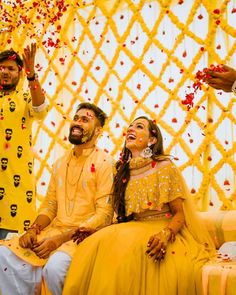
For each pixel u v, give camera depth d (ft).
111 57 11.37
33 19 12.78
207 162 9.72
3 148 9.48
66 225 8.31
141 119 8.31
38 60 12.67
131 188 8.01
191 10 10.08
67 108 12.08
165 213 7.83
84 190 8.41
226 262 7.26
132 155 8.26
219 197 9.49
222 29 9.66
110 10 11.39
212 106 9.75
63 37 12.14
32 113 9.58
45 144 12.42
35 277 8.02
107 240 7.26
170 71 10.37
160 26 10.60
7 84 9.62
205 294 6.66
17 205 9.53
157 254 7.04
